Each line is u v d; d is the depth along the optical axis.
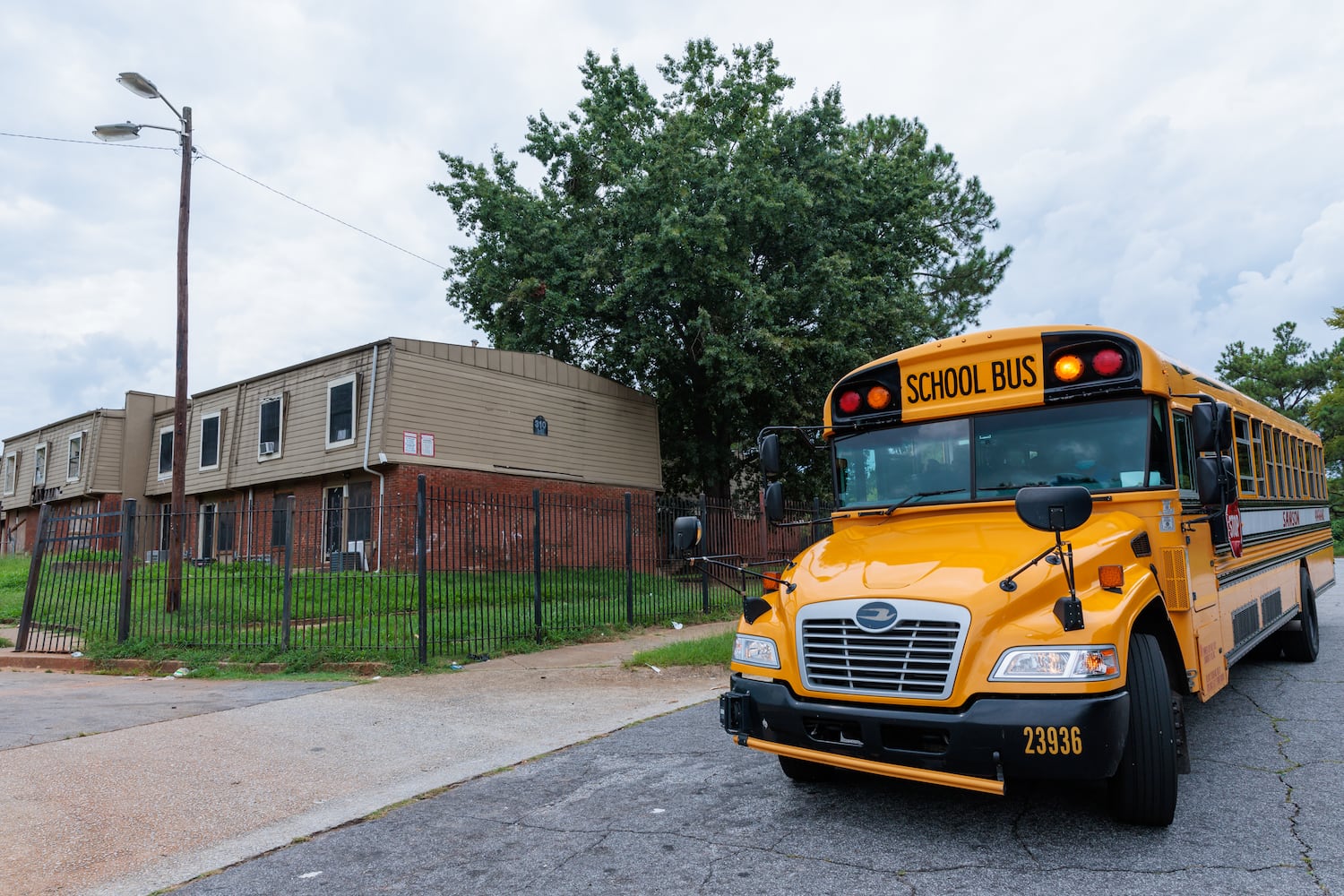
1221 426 5.27
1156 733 4.12
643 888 3.81
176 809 5.16
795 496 23.72
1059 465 5.13
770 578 5.04
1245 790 4.86
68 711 7.91
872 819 4.57
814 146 22.03
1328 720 6.41
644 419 23.62
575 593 13.05
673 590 14.56
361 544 18.02
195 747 6.59
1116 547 4.47
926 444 5.57
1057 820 4.45
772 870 3.94
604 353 23.84
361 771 5.95
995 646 3.90
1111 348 5.02
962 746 3.82
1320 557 10.57
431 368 18.70
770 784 5.25
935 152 29.19
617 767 5.82
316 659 10.16
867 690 4.11
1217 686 5.42
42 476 29.98
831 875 3.85
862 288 22.20
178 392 14.43
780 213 20.97
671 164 20.59
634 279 20.23
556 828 4.66
